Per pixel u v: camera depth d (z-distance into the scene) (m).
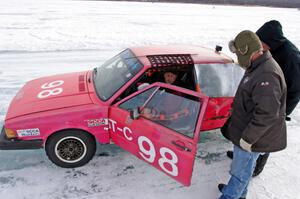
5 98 5.52
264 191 3.35
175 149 2.78
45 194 3.11
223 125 4.10
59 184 3.28
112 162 3.74
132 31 14.93
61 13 21.73
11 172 3.42
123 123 3.25
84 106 3.38
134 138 3.21
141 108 3.12
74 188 3.23
